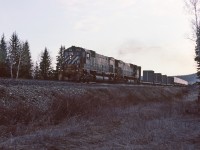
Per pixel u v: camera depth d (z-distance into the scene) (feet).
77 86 79.25
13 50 191.01
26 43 207.31
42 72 217.15
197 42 96.53
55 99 58.80
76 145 35.17
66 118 54.13
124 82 154.20
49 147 32.48
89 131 44.01
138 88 127.44
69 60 107.04
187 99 155.12
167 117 65.41
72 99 62.03
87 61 110.22
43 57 218.59
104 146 35.27
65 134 39.99
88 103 67.00
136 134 42.70
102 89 90.63
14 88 54.75
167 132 44.52
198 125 53.01
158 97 137.80
